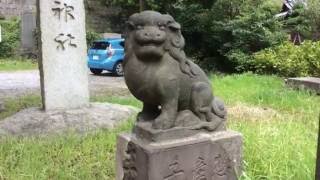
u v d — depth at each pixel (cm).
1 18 1958
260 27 1249
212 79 1048
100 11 2017
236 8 1319
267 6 1299
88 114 577
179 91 325
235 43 1293
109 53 1450
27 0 2022
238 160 356
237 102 733
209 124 344
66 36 600
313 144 409
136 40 306
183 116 330
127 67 319
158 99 318
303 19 1542
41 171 390
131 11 1925
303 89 854
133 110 621
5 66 1625
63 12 597
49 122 546
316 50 1113
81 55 614
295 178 327
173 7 1463
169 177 313
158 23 303
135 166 324
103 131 525
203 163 331
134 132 339
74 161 428
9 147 452
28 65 1684
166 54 315
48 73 589
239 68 1252
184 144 317
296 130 479
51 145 464
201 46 1460
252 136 428
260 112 643
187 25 1420
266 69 1180
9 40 1850
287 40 1311
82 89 615
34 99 816
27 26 1850
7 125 539
